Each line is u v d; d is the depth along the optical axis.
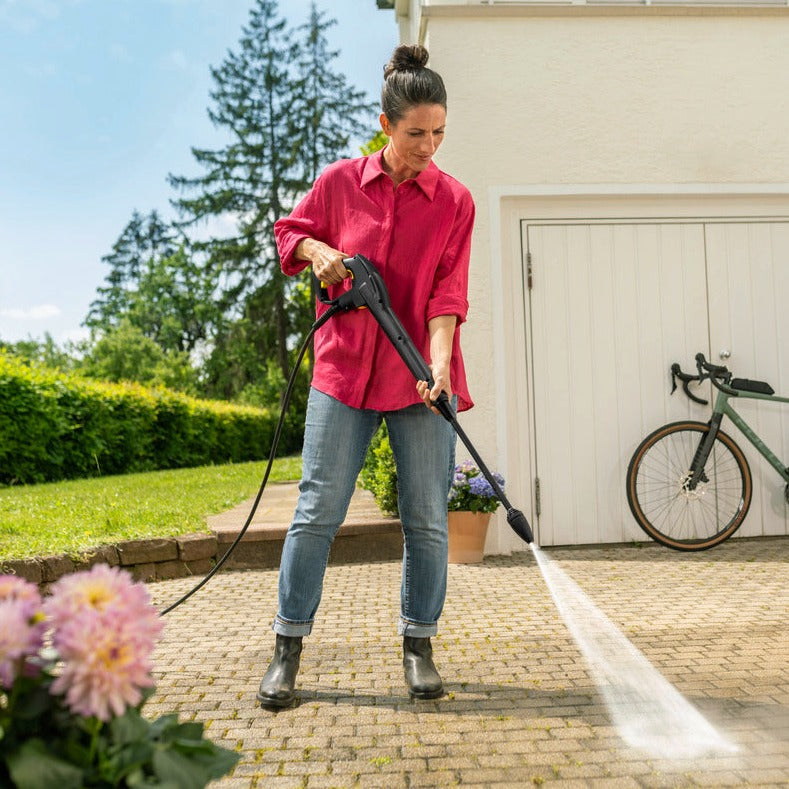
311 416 2.45
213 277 30.20
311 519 2.38
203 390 34.50
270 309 29.34
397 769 1.89
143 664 1.05
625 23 5.04
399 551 4.82
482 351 4.89
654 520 5.08
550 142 4.99
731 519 5.11
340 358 2.42
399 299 2.46
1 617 0.99
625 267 5.12
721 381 5.10
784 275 5.21
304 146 30.16
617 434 5.09
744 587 3.85
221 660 2.79
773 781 1.80
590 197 5.06
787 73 5.12
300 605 2.39
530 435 5.05
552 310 5.08
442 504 2.48
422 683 2.37
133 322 40.78
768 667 2.61
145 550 4.20
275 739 2.08
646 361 5.12
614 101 5.03
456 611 3.47
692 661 2.70
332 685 2.51
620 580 4.09
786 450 5.20
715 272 5.17
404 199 2.43
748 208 5.19
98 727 1.03
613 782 1.80
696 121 5.07
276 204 30.08
